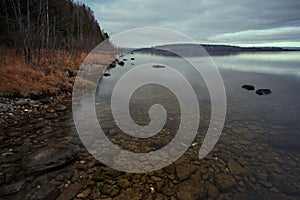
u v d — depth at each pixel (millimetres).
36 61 15453
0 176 4438
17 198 3854
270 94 14922
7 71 11648
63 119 8305
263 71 29922
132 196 4012
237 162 5363
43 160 4762
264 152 5922
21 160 5105
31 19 18094
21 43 15031
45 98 10852
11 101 9523
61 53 20469
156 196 4035
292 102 12523
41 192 4020
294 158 5590
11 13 17875
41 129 7195
